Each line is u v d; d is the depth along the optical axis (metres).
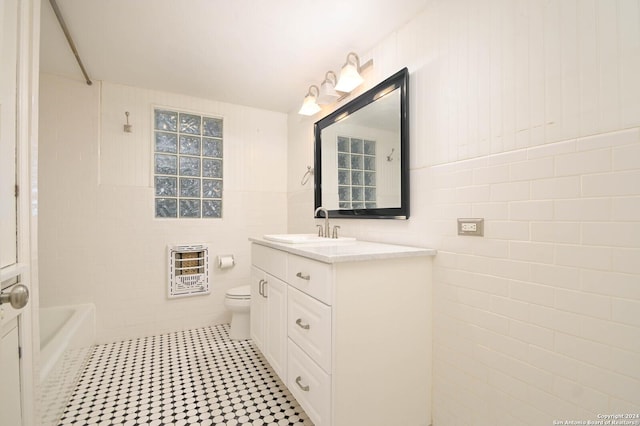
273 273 1.74
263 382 1.78
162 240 2.54
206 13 1.54
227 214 2.80
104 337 2.32
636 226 0.82
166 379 1.80
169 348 2.24
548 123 1.01
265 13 1.54
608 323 0.87
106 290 2.33
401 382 1.32
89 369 1.91
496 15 1.17
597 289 0.89
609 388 0.87
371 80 1.87
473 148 1.25
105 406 1.53
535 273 1.04
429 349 1.41
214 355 2.13
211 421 1.43
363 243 1.79
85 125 2.28
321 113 2.45
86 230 2.28
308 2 1.46
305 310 1.35
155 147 2.54
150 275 2.48
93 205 2.30
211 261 2.72
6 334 0.76
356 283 1.21
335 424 1.14
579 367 0.93
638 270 0.82
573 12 0.95
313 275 1.29
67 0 1.43
